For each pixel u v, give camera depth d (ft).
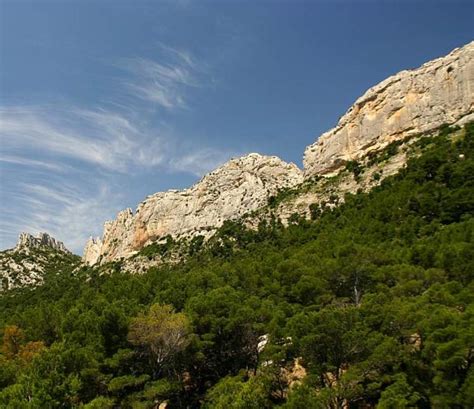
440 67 476.13
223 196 576.20
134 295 246.88
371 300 147.84
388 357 119.85
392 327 134.00
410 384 117.29
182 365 169.68
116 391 154.10
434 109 458.50
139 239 618.44
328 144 536.83
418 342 134.72
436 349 113.39
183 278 255.50
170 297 217.77
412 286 176.86
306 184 518.37
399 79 495.00
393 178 392.27
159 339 162.61
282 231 420.36
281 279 231.71
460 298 148.97
